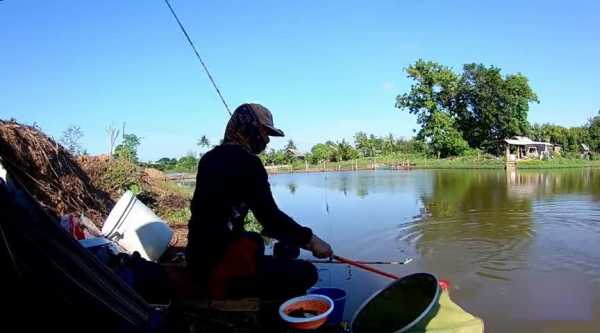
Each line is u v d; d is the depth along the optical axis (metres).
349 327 3.10
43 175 6.29
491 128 51.34
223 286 2.81
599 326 4.61
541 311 5.02
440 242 8.36
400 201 14.62
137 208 4.94
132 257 3.38
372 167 45.00
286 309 2.83
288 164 57.88
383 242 8.47
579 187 18.16
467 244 8.14
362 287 5.44
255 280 2.93
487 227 9.66
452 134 49.03
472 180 23.75
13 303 2.23
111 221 4.88
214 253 2.73
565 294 5.51
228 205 2.73
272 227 2.84
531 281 6.02
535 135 57.56
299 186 23.09
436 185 20.77
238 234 2.85
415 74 50.53
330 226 10.22
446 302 3.00
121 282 2.72
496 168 36.59
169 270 3.17
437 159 48.50
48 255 2.35
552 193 16.00
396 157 53.12
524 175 27.27
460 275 6.34
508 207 12.57
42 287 2.31
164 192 11.92
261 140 2.94
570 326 4.63
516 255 7.30
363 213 12.12
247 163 2.74
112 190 9.59
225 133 2.95
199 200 2.74
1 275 2.20
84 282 2.45
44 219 2.41
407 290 3.10
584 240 8.23
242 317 2.87
